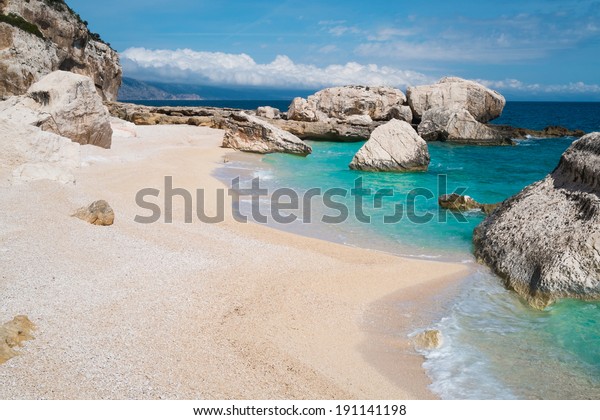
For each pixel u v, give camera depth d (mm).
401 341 11180
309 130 51219
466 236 18969
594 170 13992
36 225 16234
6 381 8477
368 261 16000
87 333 10266
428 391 9406
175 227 18125
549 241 13523
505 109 162875
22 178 21141
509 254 14805
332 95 58062
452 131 47875
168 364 9492
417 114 55094
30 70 49344
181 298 12297
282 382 9320
